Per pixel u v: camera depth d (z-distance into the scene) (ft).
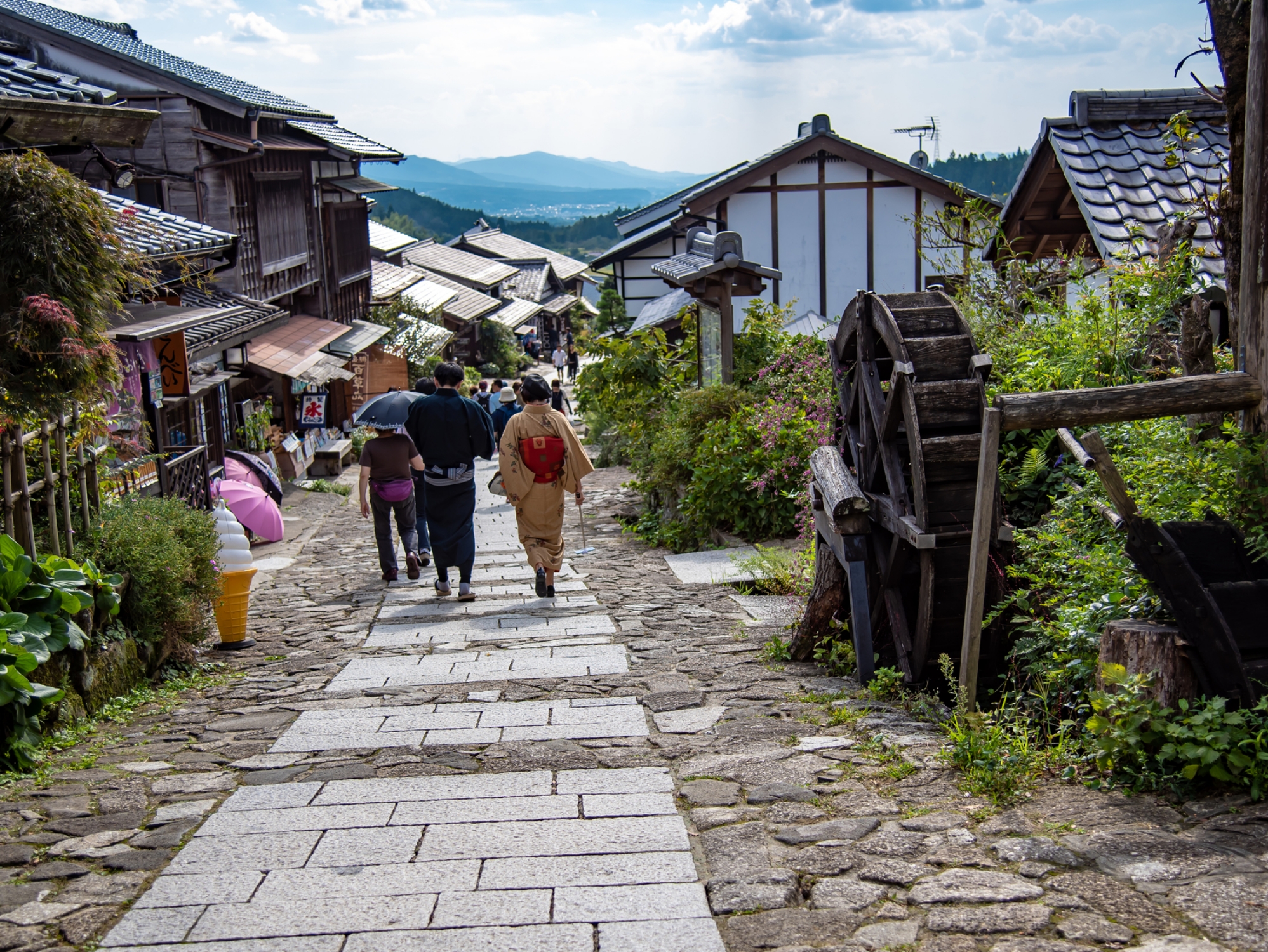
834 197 69.51
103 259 18.25
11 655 14.73
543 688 18.85
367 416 30.91
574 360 162.40
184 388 30.83
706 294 41.29
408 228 398.21
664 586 28.91
